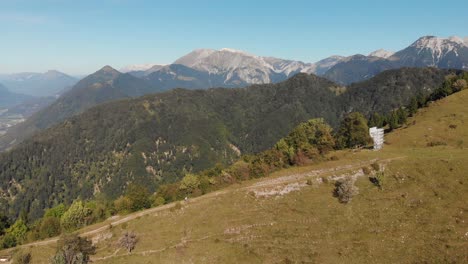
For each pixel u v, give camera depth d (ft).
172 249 234.38
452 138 354.13
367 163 298.76
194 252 225.76
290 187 282.15
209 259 215.72
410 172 267.39
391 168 278.26
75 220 350.02
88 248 257.14
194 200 301.63
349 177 276.82
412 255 184.96
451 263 171.63
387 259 185.98
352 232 217.15
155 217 285.64
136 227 278.46
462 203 221.05
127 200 354.74
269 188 285.84
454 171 255.50
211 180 344.08
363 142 377.30
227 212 265.75
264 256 208.44
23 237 353.92
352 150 360.89
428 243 191.52
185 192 349.41
